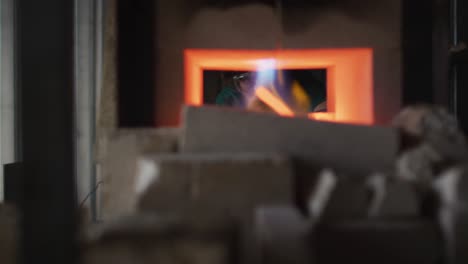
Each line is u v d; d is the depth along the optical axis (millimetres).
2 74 6887
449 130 3980
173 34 6387
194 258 2830
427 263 3256
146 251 2842
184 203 3488
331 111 7312
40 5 2527
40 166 2564
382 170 4070
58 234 2602
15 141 6754
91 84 8289
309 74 9516
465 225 3139
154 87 6363
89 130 8242
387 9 6223
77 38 8227
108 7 6109
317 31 6363
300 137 4082
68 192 2602
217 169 3484
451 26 7793
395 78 6238
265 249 2900
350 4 6289
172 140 4562
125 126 6273
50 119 2557
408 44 6250
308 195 3881
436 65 6051
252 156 3625
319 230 3270
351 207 3332
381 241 3260
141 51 6340
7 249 3213
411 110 4293
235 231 3082
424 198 3494
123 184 4578
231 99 10133
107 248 2840
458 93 7582
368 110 6375
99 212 8023
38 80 2541
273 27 6395
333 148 4078
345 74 6805
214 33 6410
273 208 3328
